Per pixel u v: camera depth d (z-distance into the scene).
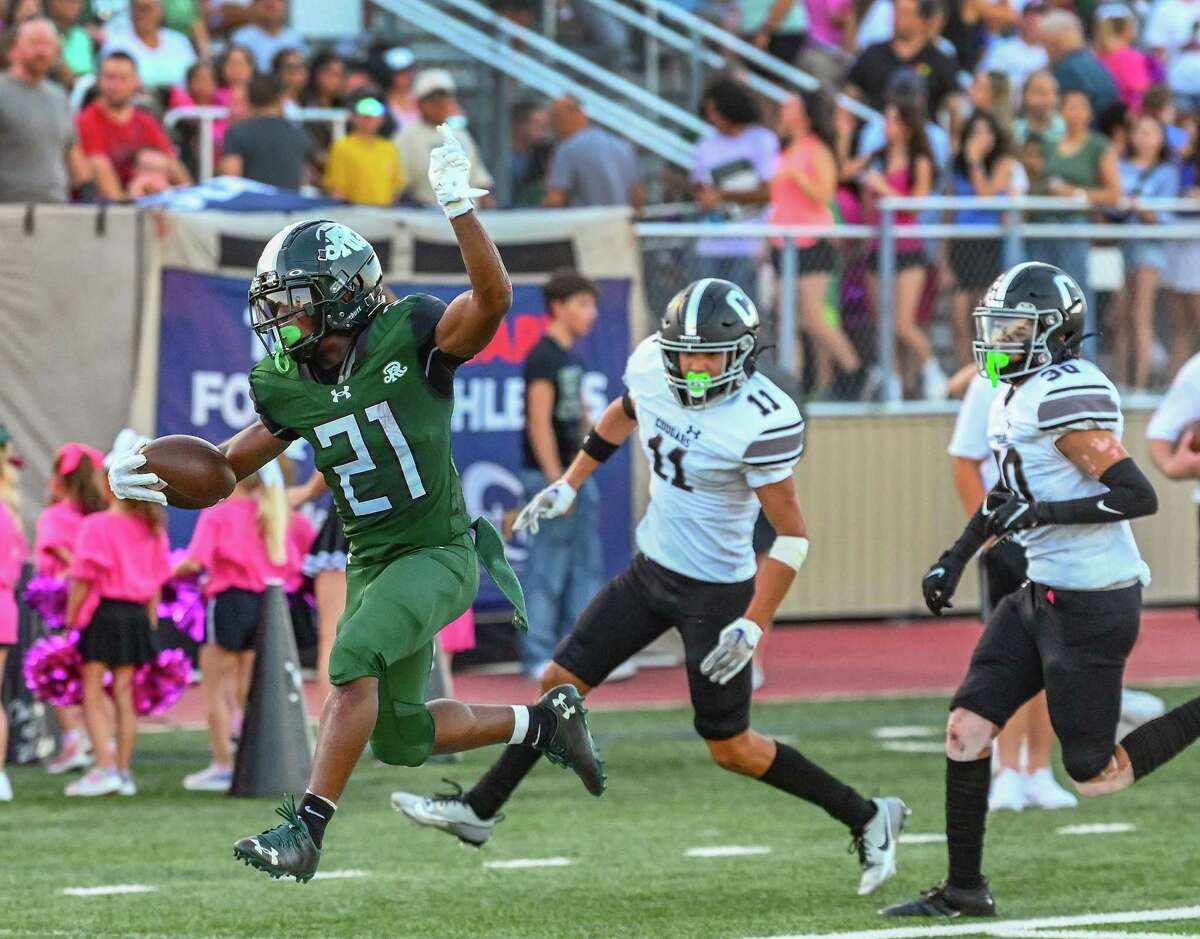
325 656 33.78
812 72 62.66
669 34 60.94
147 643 32.94
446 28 60.09
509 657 48.31
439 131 18.91
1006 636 23.05
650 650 49.75
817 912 23.44
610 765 35.66
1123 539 22.52
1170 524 54.78
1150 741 22.59
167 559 33.47
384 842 28.62
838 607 52.41
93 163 48.44
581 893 24.73
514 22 60.75
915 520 52.91
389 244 46.09
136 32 53.28
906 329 51.75
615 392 48.06
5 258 43.53
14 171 45.69
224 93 53.38
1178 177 57.22
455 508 20.33
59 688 32.72
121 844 28.33
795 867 26.58
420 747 20.61
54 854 27.53
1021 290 22.38
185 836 28.97
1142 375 53.28
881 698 43.28
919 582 53.12
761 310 50.16
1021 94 59.19
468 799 24.94
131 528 32.69
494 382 47.34
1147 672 46.41
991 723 22.88
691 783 33.88
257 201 45.41
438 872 26.23
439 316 19.61
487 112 60.22
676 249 49.53
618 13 61.16
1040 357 22.42
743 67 62.28
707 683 24.03
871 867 24.45
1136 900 24.03
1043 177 53.62
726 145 52.56
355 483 19.84
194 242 44.66
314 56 55.91
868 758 36.06
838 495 52.03
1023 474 22.59
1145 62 62.62
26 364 43.72
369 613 19.47
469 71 60.69
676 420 23.77
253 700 32.62
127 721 32.97
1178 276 53.25
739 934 21.98
